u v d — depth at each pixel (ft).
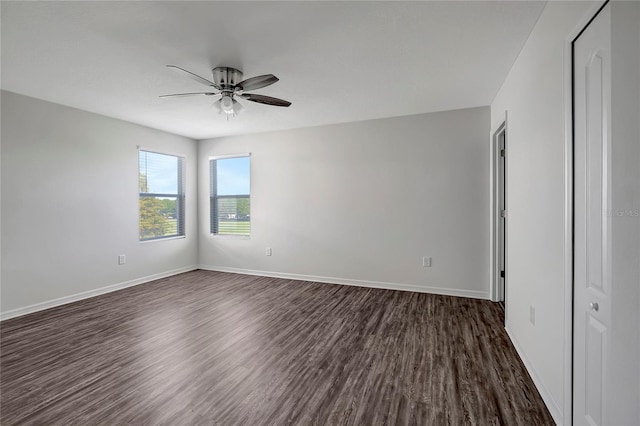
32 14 6.28
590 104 4.44
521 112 7.86
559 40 5.40
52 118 11.84
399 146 13.94
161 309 11.55
